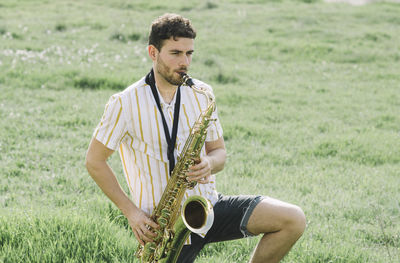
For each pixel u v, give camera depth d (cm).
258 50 1539
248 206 307
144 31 1585
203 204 281
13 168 608
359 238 479
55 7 2023
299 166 696
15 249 382
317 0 2531
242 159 703
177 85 290
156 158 299
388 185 620
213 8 2166
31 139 727
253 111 956
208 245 433
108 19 1802
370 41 1725
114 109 292
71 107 893
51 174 603
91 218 435
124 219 467
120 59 1286
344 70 1393
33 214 436
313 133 845
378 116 972
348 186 624
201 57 1378
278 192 580
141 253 317
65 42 1440
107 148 294
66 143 711
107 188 295
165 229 298
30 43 1373
